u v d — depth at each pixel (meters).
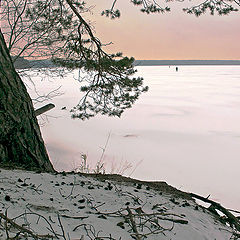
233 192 22.25
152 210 3.44
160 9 7.54
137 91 8.12
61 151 28.02
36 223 2.49
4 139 5.07
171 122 57.47
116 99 8.11
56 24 7.86
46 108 6.07
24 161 5.23
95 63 7.92
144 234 2.70
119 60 7.85
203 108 78.25
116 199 3.54
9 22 7.71
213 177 26.50
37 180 3.83
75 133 38.78
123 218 2.96
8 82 5.12
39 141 5.51
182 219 3.40
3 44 5.23
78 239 2.36
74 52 8.05
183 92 116.50
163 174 25.83
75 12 7.50
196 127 53.69
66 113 51.91
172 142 41.16
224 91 124.12
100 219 2.87
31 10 7.94
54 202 3.12
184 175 26.28
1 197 2.93
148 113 67.25
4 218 2.25
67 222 2.67
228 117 65.56
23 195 3.14
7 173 3.93
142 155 32.03
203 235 3.10
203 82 181.12
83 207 3.11
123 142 37.44
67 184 3.85
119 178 5.27
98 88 8.09
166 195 4.44
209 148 39.34
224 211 4.33
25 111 5.31
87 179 4.36
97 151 29.84
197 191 21.95
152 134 45.28
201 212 4.07
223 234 3.40
